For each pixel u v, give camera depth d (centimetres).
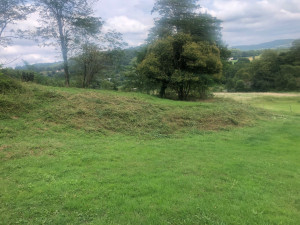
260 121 1255
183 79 1673
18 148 573
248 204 388
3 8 1260
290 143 859
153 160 594
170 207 361
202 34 2044
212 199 395
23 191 387
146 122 954
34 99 905
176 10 2059
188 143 794
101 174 480
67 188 405
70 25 1631
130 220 324
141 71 1802
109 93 1300
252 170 561
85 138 744
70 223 314
